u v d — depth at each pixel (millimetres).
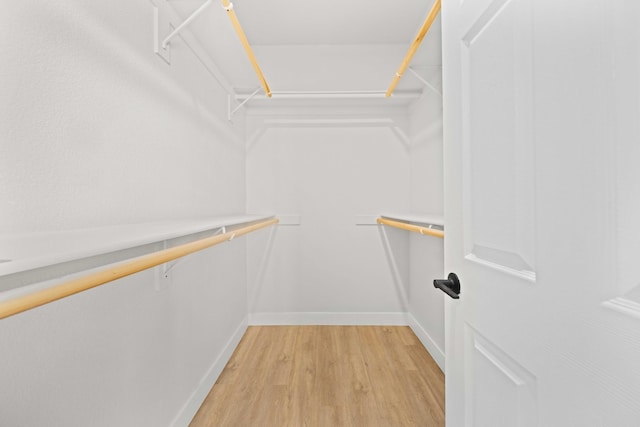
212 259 2197
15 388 782
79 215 1000
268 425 1755
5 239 694
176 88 1684
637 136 379
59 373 909
